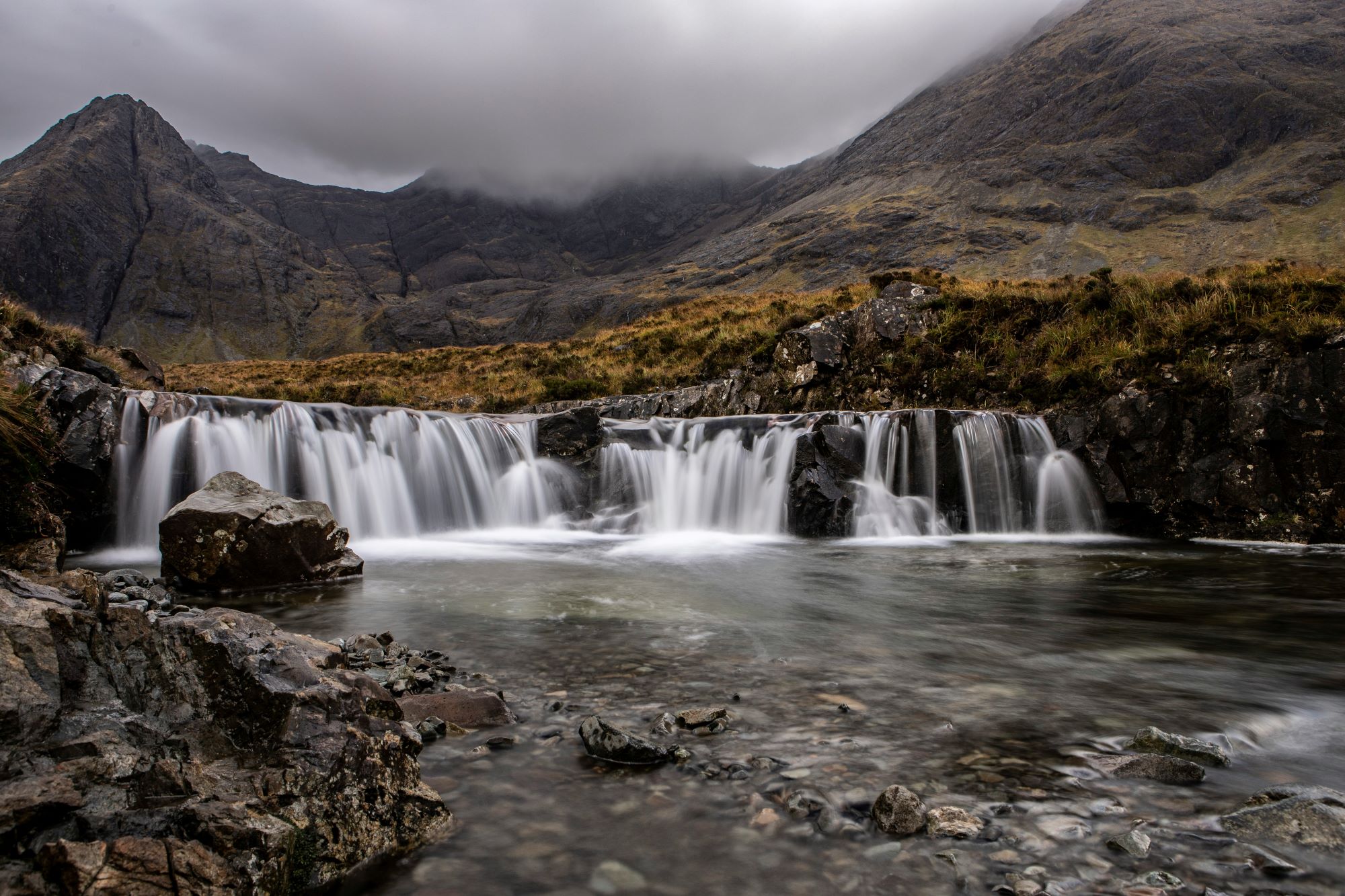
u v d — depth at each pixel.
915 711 5.05
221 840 2.76
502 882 3.03
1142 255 171.50
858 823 3.49
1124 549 14.91
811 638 7.23
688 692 5.43
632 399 27.62
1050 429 18.39
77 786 2.77
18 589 3.79
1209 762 4.21
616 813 3.59
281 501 10.26
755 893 2.96
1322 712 5.13
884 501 17.58
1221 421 16.23
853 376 23.84
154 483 13.91
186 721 3.52
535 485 19.16
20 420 9.23
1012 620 8.20
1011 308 22.73
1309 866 3.12
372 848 3.21
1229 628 7.79
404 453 17.33
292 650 4.38
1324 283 16.91
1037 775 4.02
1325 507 14.80
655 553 14.16
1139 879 3.03
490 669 6.00
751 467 18.41
